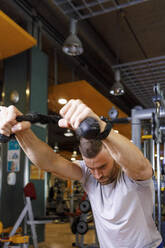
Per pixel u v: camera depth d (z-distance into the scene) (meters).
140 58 6.81
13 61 5.12
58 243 5.07
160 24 5.41
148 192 1.08
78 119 0.69
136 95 6.81
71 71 7.09
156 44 6.16
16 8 4.59
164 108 2.30
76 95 6.35
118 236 1.16
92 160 1.07
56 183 13.17
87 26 5.43
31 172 4.67
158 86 2.03
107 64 7.01
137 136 2.94
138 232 1.12
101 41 6.05
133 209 1.10
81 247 4.73
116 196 1.13
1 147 4.89
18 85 4.98
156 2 4.78
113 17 5.23
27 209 4.16
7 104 5.07
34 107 4.85
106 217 1.17
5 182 4.75
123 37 5.91
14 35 4.29
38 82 5.02
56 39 5.70
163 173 2.54
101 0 3.71
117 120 2.46
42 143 1.14
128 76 5.86
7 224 4.59
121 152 0.84
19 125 0.80
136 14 5.12
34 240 4.19
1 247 4.02
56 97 6.46
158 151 2.11
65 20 5.29
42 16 5.23
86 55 6.66
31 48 4.93
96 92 6.22
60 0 3.64
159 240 1.21
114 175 1.14
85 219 4.71
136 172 0.94
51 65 6.73
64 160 1.25
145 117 2.90
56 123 0.88
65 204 11.60
